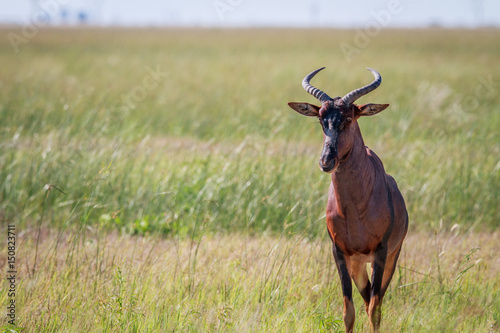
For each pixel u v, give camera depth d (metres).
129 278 26.00
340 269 21.86
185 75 106.25
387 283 23.45
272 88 88.44
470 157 41.78
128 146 44.25
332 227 22.05
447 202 36.88
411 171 40.25
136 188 37.56
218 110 70.06
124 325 22.11
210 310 23.00
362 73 104.62
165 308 23.62
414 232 34.50
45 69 112.06
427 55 151.38
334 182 21.45
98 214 35.97
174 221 34.97
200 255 29.94
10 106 66.25
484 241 33.12
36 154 40.16
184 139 55.59
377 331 21.25
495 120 61.75
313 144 50.22
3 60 130.25
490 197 37.41
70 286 25.55
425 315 23.14
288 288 25.50
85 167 38.50
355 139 21.23
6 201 36.72
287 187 36.38
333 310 24.30
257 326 22.31
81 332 22.14
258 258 29.45
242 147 40.34
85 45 190.38
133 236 33.84
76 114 61.06
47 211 36.69
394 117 62.84
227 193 36.72
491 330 22.28
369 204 21.36
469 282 26.39
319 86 87.44
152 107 72.12
